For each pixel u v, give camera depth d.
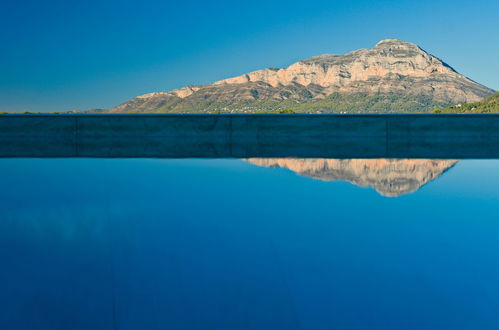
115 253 2.70
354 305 2.09
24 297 2.13
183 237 3.01
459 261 2.61
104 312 2.01
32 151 8.44
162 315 2.00
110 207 3.82
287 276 2.39
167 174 5.65
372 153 7.92
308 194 4.43
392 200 4.15
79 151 8.43
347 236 3.05
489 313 2.03
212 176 5.51
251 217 3.52
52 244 2.84
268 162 6.78
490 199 4.18
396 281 2.34
